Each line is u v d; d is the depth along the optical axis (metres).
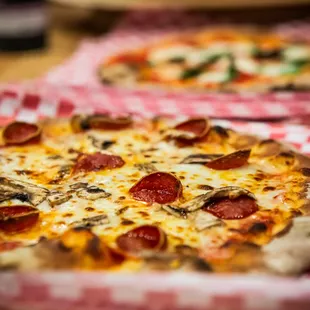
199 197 0.64
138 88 0.93
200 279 0.51
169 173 0.66
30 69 1.07
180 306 0.51
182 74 0.98
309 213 0.63
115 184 0.68
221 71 0.98
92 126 0.78
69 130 0.78
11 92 0.85
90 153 0.74
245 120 0.84
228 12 1.32
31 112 0.83
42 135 0.76
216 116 0.84
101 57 1.09
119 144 0.76
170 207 0.63
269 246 0.57
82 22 1.30
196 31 1.22
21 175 0.70
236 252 0.57
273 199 0.65
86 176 0.70
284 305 0.50
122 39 1.18
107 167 0.71
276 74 0.97
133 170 0.71
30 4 1.31
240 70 0.99
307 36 1.19
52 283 0.51
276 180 0.69
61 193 0.66
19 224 0.61
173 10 1.32
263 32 1.19
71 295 0.51
